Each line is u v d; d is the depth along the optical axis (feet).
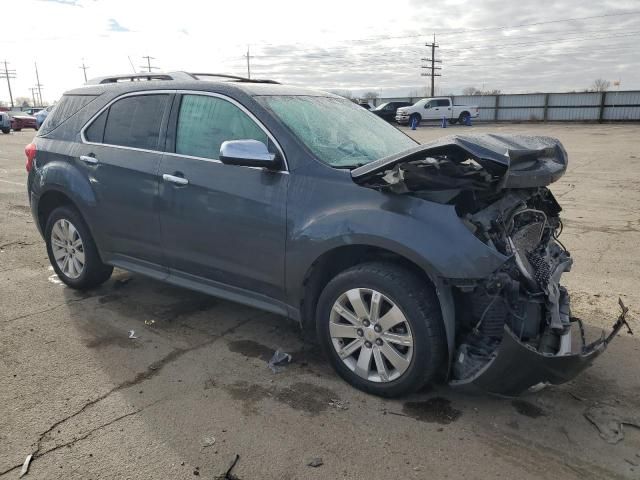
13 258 20.34
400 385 10.53
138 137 14.43
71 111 16.49
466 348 10.15
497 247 10.07
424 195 10.37
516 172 10.11
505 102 143.23
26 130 117.39
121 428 9.86
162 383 11.45
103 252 15.61
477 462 9.02
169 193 13.41
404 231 10.02
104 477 8.61
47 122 17.22
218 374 11.85
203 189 12.74
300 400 10.84
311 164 11.46
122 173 14.40
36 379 11.55
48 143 16.61
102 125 15.40
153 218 13.87
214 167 12.68
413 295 10.09
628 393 11.09
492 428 9.96
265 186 11.84
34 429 9.81
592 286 16.96
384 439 9.62
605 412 10.43
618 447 9.42
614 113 128.06
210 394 11.04
